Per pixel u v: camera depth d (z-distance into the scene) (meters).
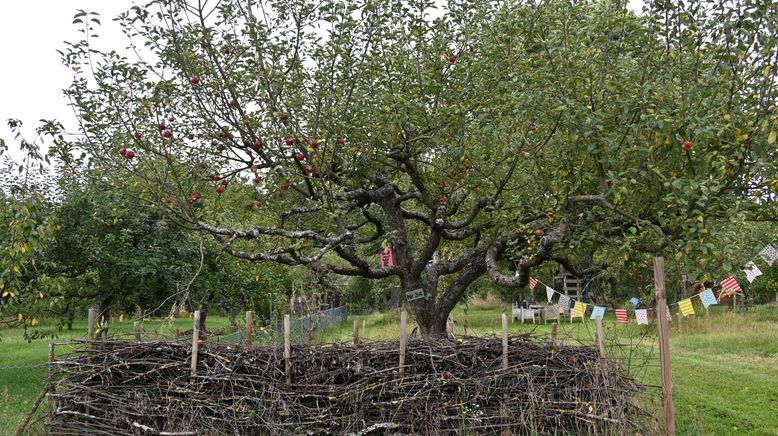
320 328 13.84
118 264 10.88
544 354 6.70
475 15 7.78
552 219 7.21
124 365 6.61
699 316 19.00
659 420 6.39
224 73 7.28
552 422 6.45
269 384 6.41
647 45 6.47
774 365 11.84
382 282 24.28
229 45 7.35
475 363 6.59
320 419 6.32
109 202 10.81
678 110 5.67
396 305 26.41
